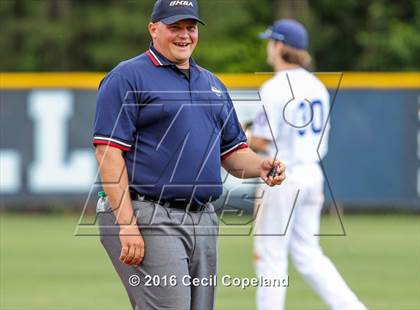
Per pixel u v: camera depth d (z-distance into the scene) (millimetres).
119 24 93875
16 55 94562
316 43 98438
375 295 34281
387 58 97875
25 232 55469
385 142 58500
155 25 19969
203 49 93938
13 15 95312
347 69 100438
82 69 94750
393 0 100438
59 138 58719
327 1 100375
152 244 19562
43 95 58594
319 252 27453
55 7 95125
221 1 95500
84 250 47031
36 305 32188
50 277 38406
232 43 95125
